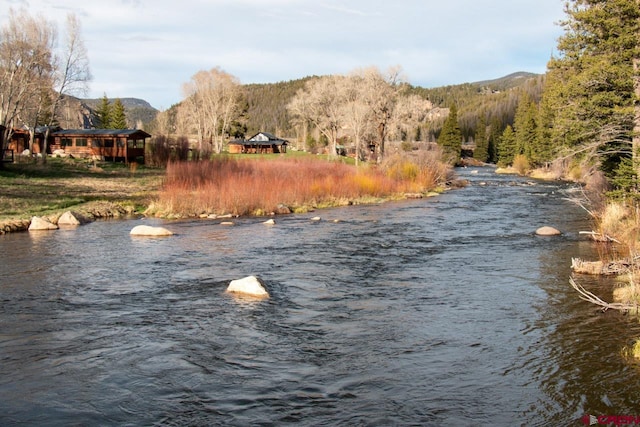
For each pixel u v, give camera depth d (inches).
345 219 1198.3
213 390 326.0
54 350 387.2
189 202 1249.4
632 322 461.4
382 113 2888.8
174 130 4584.2
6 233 920.9
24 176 1642.5
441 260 735.1
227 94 3934.5
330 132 3385.8
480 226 1082.7
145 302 513.7
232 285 560.4
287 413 297.7
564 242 876.0
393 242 884.6
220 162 1911.9
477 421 291.4
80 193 1425.9
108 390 324.2
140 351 387.5
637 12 946.1
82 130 2564.0
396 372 356.5
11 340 406.9
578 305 514.3
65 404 305.7
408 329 445.4
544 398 319.6
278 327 446.6
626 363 371.6
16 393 319.0
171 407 303.3
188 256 745.6
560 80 1238.3
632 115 925.8
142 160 2502.5
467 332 438.0
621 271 630.5
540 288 579.8
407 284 598.5
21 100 2143.2
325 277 630.5
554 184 2367.1
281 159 2358.5
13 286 566.3
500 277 631.8
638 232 804.6
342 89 3174.2
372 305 514.6
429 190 1977.1
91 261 698.8
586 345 407.2
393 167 2048.5
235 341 411.8
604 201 1074.7
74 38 2155.5
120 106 4397.1
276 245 847.7
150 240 874.8
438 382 341.4
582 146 1031.6
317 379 344.2
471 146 5753.0
